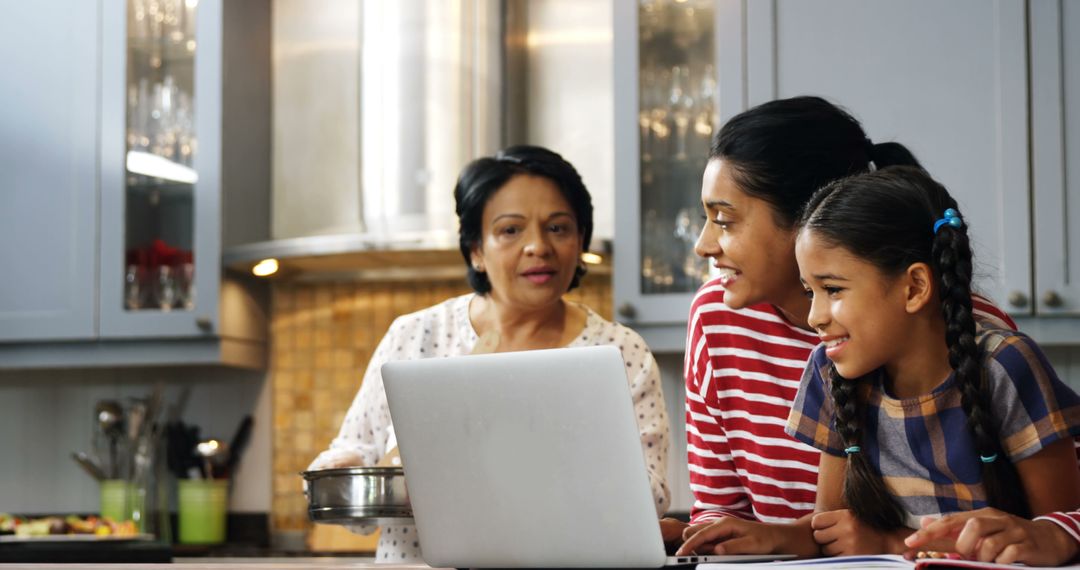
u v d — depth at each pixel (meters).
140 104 3.84
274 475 4.02
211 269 3.74
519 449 1.23
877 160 1.63
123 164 3.82
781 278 1.58
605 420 1.18
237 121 3.88
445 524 1.29
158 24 3.85
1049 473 1.26
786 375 1.70
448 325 2.30
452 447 1.26
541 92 3.99
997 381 1.27
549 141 3.98
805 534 1.39
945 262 1.27
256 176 3.97
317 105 4.05
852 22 3.46
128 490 3.89
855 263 1.28
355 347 4.03
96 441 4.02
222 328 3.75
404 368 1.28
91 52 3.87
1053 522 1.13
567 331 2.25
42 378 4.16
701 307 1.78
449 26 3.70
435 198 3.65
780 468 1.72
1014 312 3.32
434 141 3.66
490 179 2.21
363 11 3.75
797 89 3.48
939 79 3.41
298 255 3.64
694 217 3.54
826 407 1.44
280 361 4.06
